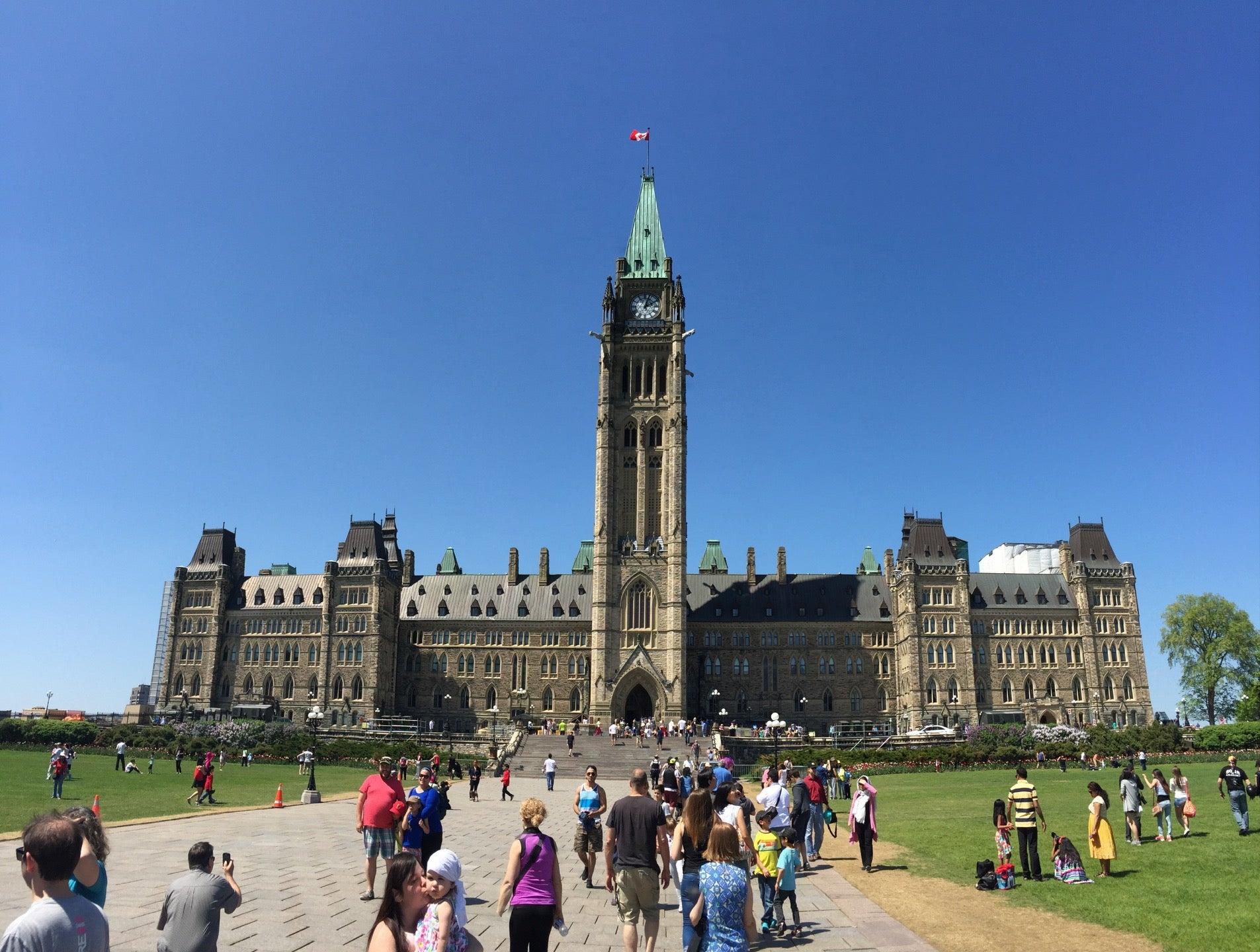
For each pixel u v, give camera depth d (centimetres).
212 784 5569
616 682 14812
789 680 16688
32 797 5481
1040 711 15700
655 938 1916
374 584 16112
